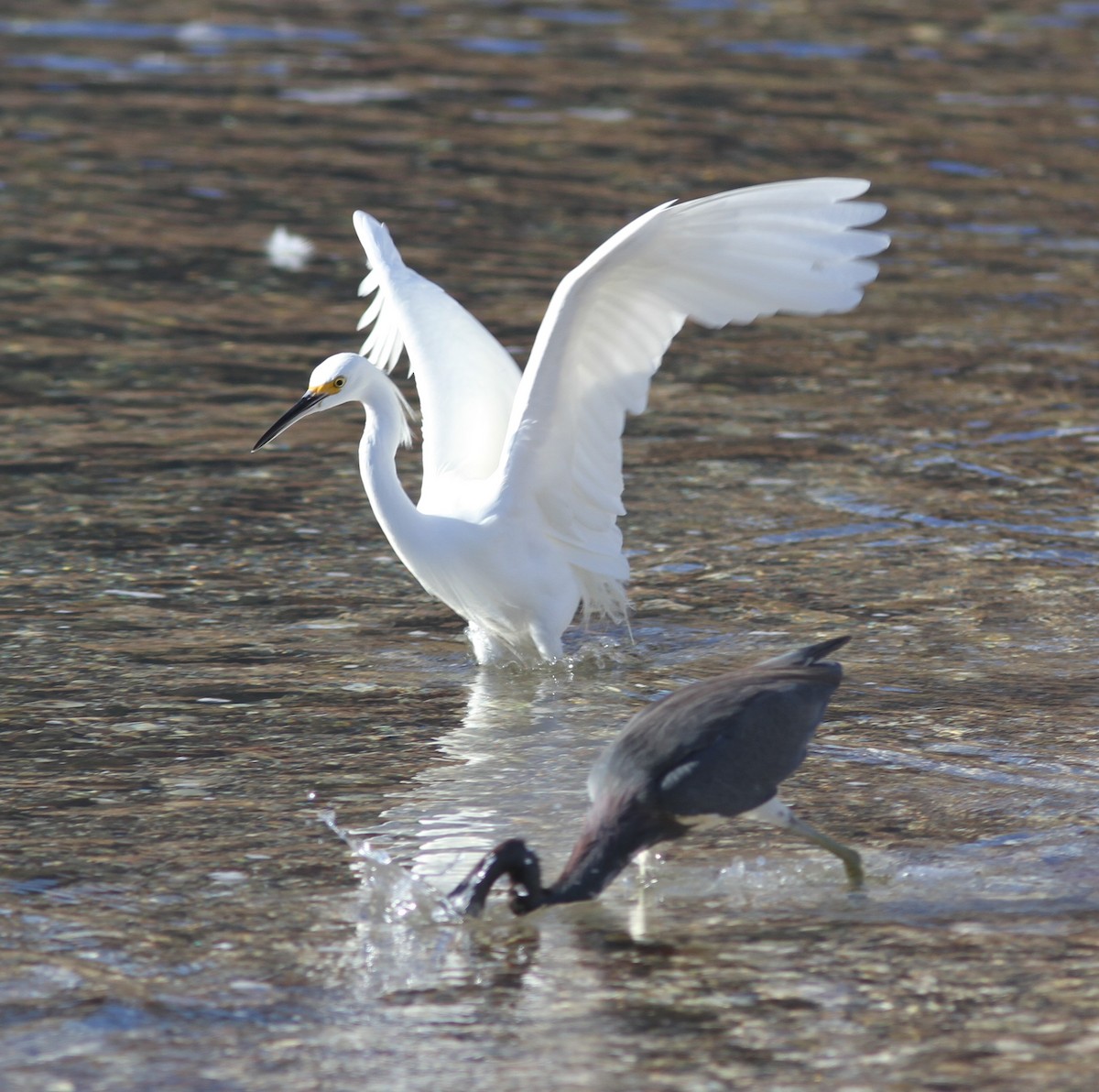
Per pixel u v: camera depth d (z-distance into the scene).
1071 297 21.64
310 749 10.29
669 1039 7.11
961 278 22.34
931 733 10.48
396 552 12.84
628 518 14.48
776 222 10.60
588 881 8.22
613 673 11.66
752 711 8.41
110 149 27.45
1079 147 28.97
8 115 29.17
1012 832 9.16
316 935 8.03
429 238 23.33
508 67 33.72
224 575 13.23
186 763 10.04
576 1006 7.39
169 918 8.17
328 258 22.62
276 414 17.19
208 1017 7.29
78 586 12.87
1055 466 15.77
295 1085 6.77
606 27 37.53
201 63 33.53
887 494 15.05
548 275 21.83
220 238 23.36
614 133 28.97
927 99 31.95
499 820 9.33
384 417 11.76
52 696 10.97
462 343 12.56
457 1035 7.15
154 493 14.93
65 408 17.08
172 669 11.49
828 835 8.98
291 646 12.00
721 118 30.03
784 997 7.44
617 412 11.50
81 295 20.84
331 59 34.19
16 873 8.59
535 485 11.50
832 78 33.44
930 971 7.64
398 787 9.77
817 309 10.82
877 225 24.50
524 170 26.77
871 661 11.65
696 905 8.40
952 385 18.33
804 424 17.03
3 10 37.19
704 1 40.59
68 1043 7.05
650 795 8.25
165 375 18.23
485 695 11.27
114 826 9.16
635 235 10.40
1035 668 11.50
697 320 11.15
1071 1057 6.91
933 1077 6.77
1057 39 37.81
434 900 8.34
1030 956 7.77
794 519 14.45
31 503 14.55
